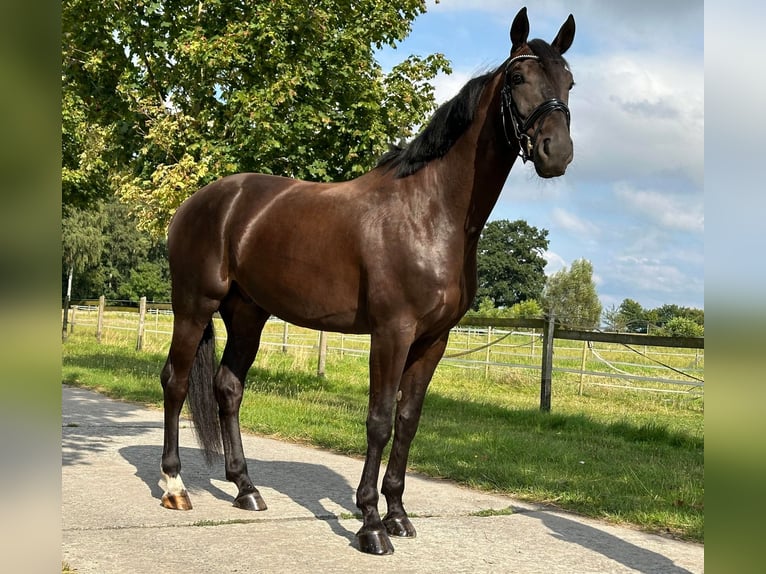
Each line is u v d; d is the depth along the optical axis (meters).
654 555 3.63
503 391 12.55
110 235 56.50
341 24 10.37
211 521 3.90
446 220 3.57
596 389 13.31
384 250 3.58
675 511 4.42
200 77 9.63
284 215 4.03
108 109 10.70
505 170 3.63
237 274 4.25
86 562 3.11
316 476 5.14
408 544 3.67
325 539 3.68
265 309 4.24
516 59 3.42
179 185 8.62
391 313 3.54
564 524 4.17
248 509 4.20
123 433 6.49
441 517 4.23
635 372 15.95
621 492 4.95
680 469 5.86
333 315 3.84
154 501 4.27
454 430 7.39
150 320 25.33
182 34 9.35
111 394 9.12
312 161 9.91
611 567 3.42
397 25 10.59
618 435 8.05
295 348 15.90
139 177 9.73
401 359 3.54
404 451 3.88
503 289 52.59
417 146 3.70
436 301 3.52
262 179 4.38
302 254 3.88
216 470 5.31
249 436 6.68
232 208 4.29
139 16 9.69
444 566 3.33
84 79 10.84
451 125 3.61
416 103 10.62
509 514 4.36
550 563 3.44
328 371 12.75
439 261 3.52
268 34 9.02
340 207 3.84
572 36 3.77
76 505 4.07
